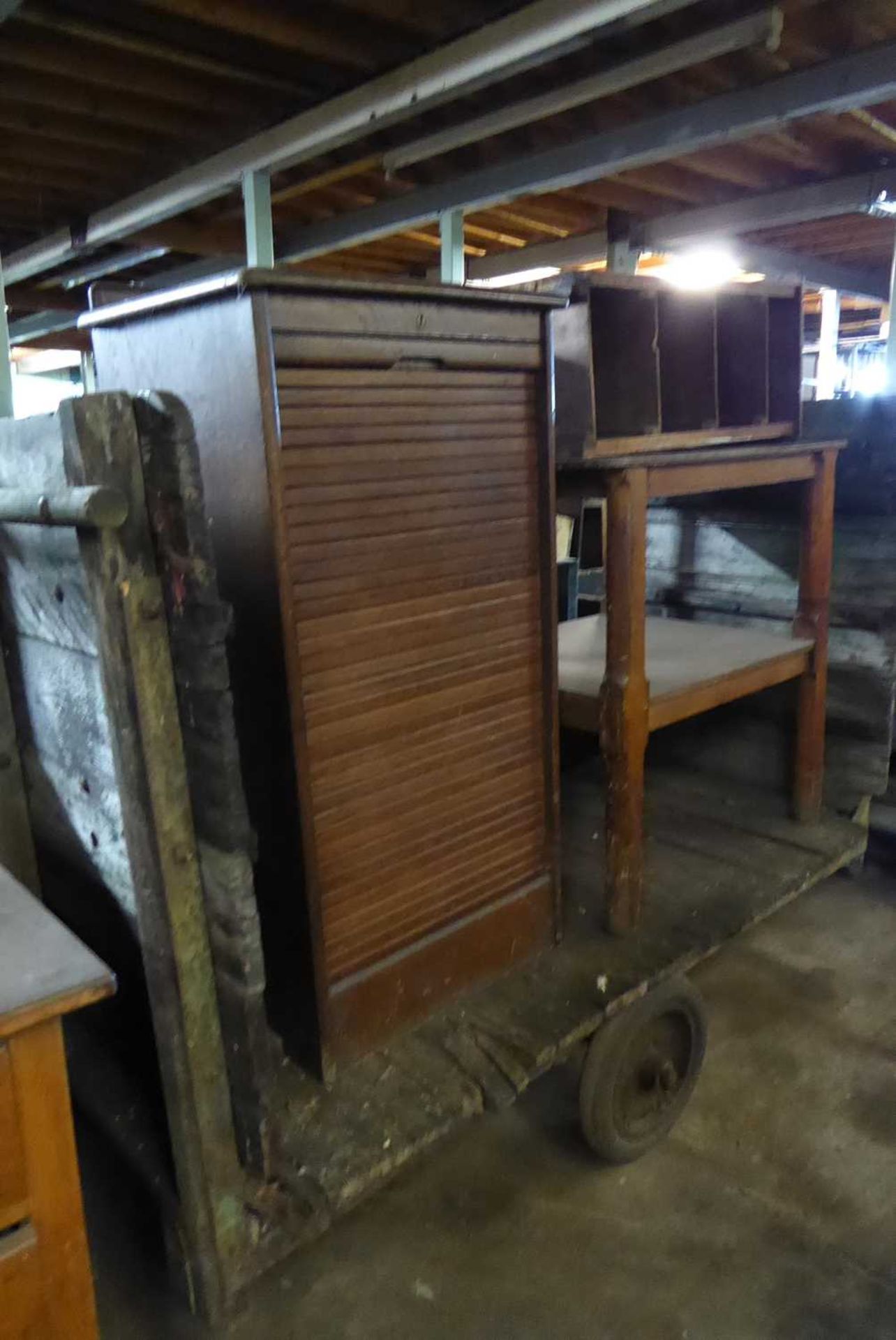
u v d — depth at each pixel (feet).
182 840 3.92
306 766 4.80
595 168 9.41
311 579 4.66
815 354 27.45
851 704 8.96
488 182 10.47
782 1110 6.77
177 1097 4.13
